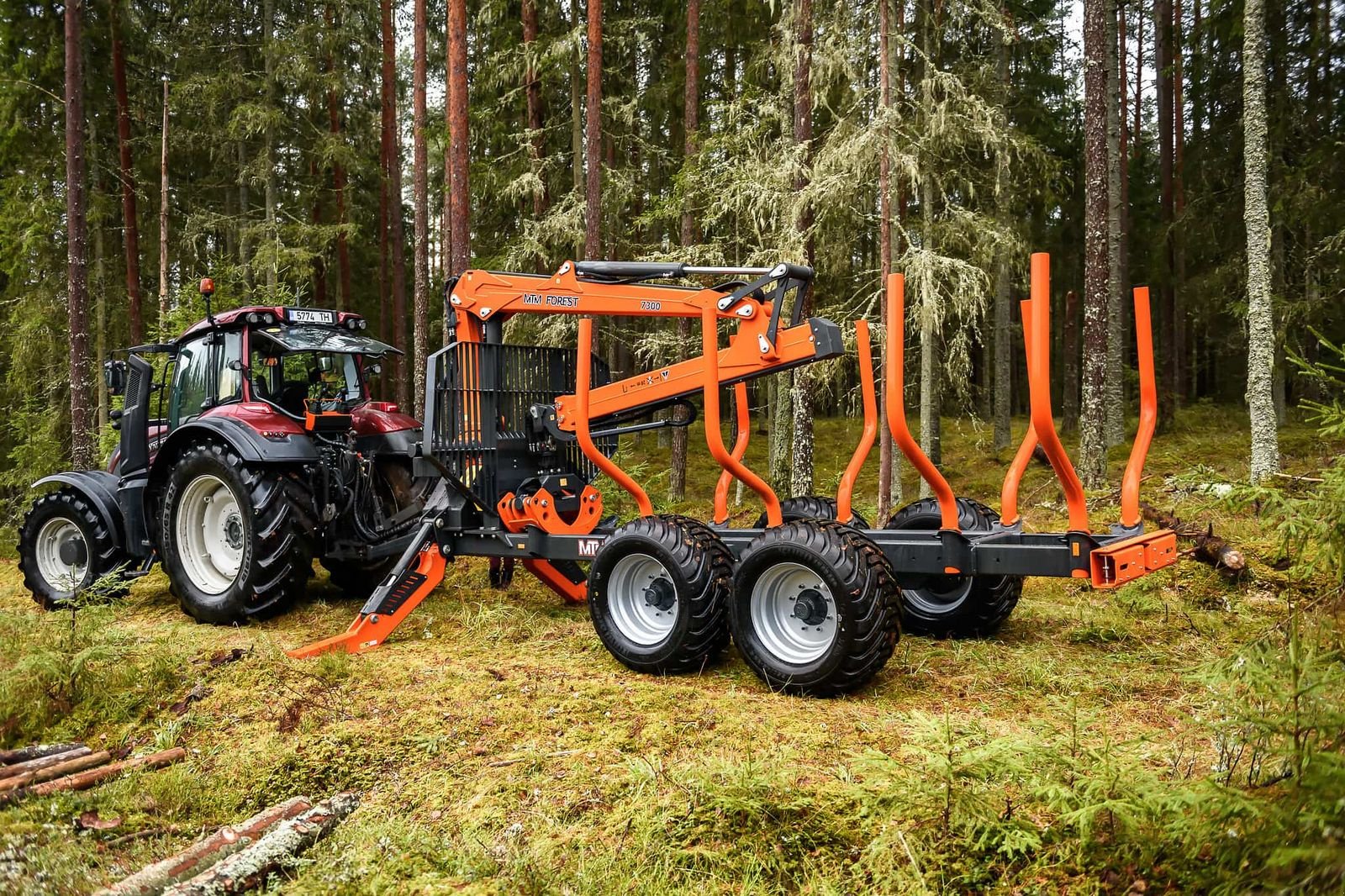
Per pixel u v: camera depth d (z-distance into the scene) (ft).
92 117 52.75
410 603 16.67
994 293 42.42
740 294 15.07
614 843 8.60
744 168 33.45
